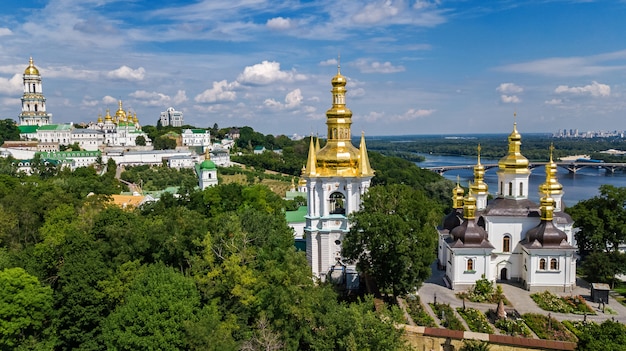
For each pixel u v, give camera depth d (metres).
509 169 111.25
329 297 75.94
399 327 75.38
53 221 102.31
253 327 73.19
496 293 100.00
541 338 81.38
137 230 86.31
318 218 102.06
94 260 80.31
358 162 103.31
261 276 76.44
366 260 93.12
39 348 75.44
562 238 103.56
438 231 122.00
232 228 81.25
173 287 70.00
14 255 90.00
